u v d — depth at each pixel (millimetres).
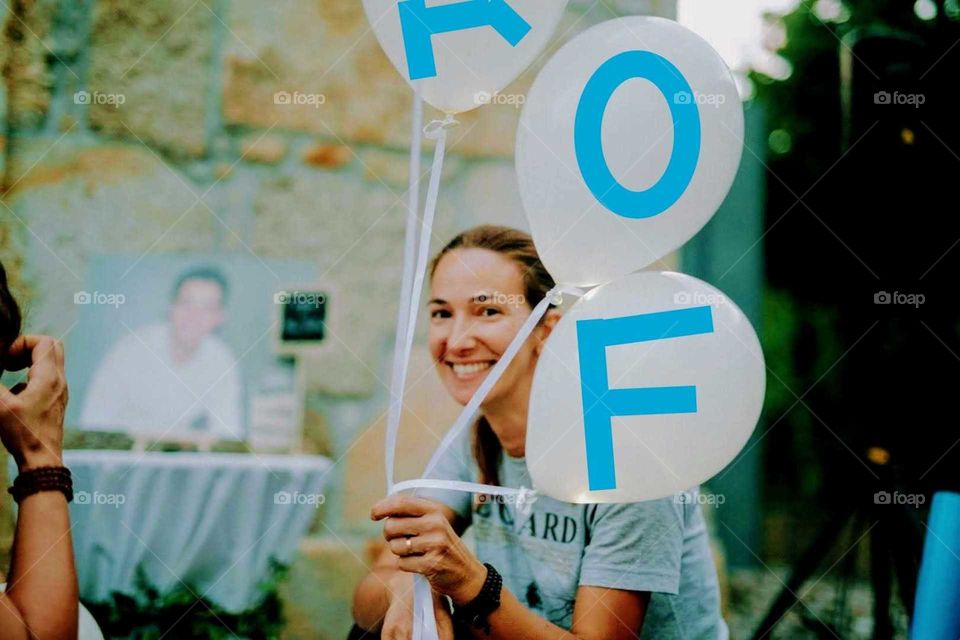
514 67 1518
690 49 1402
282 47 2467
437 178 1556
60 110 2352
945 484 2189
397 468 2447
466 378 1766
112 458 1984
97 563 1971
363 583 1847
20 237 2309
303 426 2389
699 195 1382
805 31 3604
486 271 1746
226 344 2365
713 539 2686
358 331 2457
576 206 1384
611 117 1369
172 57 2412
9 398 1381
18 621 1287
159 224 2389
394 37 1522
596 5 2600
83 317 2311
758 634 2230
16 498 1380
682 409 1358
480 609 1438
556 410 1395
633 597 1539
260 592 2039
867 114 2221
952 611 1652
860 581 2934
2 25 2305
